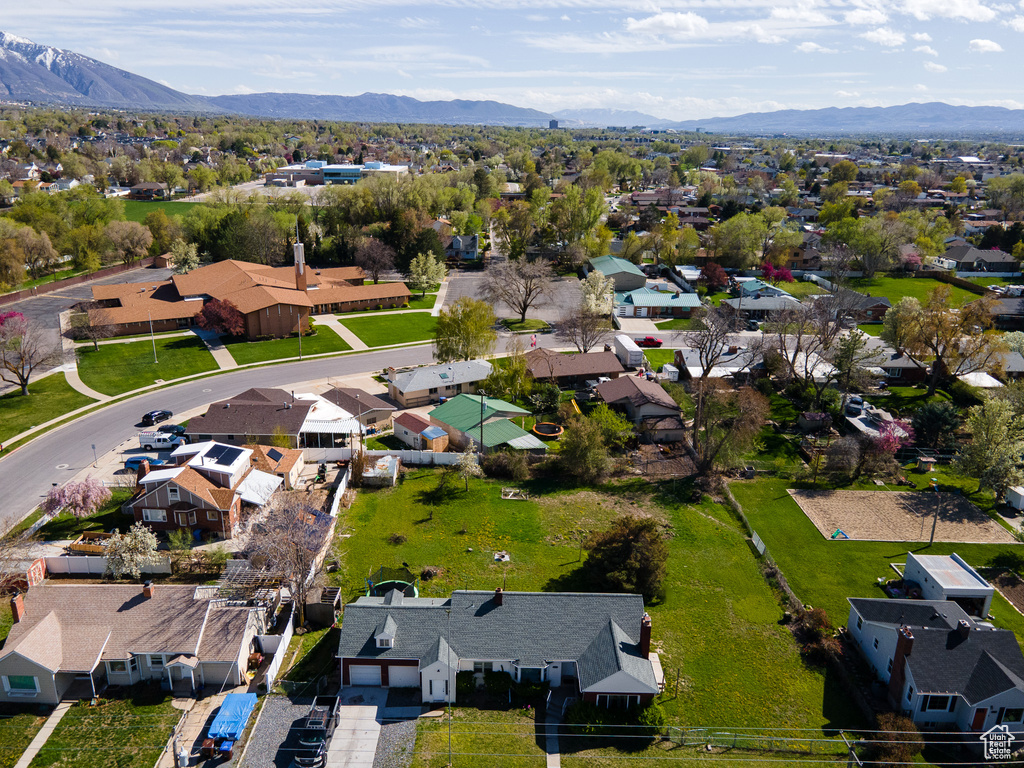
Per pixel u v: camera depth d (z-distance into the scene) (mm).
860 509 70188
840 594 56750
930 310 99000
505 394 95062
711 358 101438
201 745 40312
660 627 52062
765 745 41844
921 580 56625
